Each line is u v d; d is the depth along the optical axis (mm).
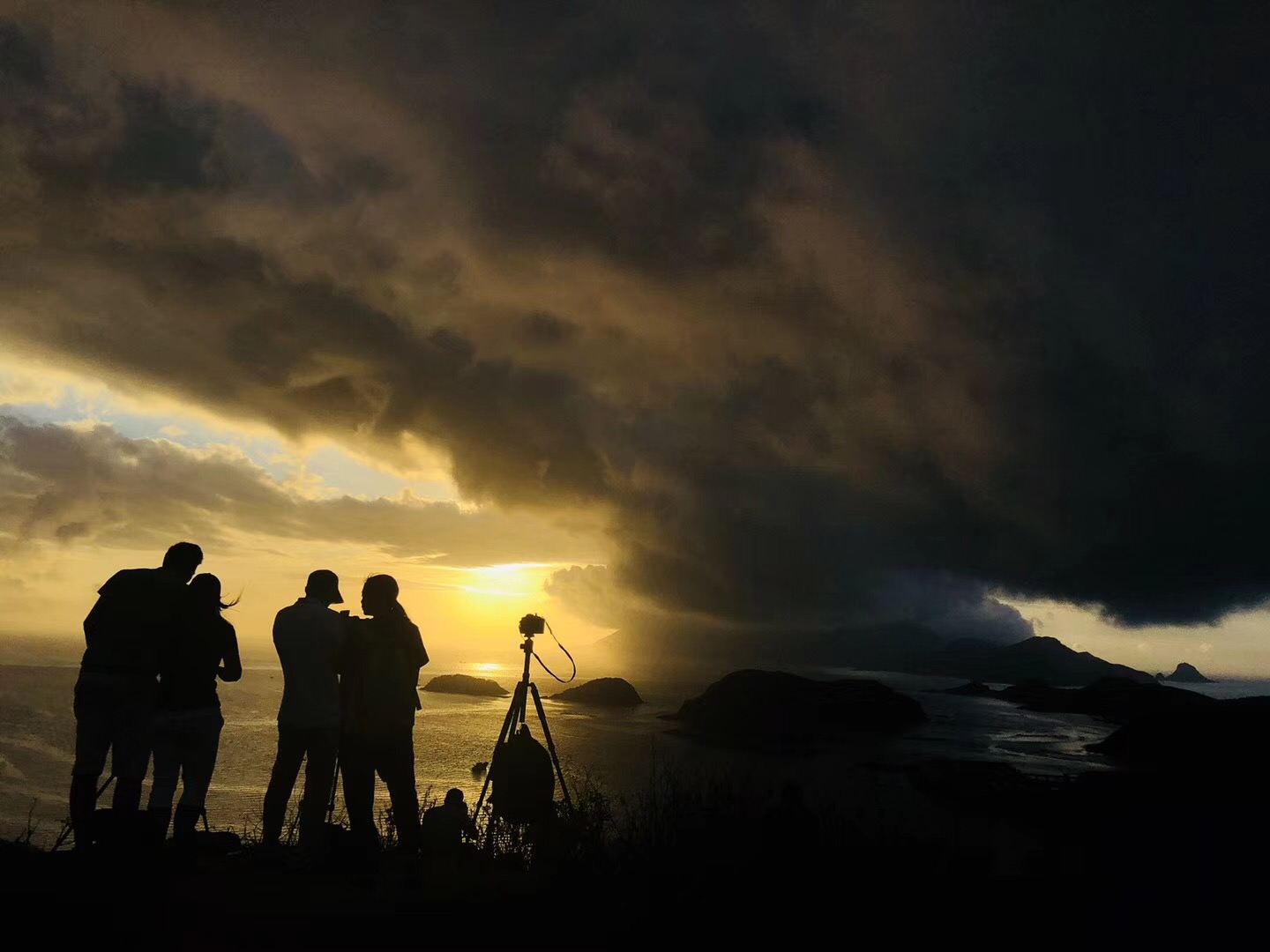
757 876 5098
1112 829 8969
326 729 6656
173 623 6590
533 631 8133
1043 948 4703
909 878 5234
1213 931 4973
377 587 7148
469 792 24781
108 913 4957
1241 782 22328
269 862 6527
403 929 4938
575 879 5539
